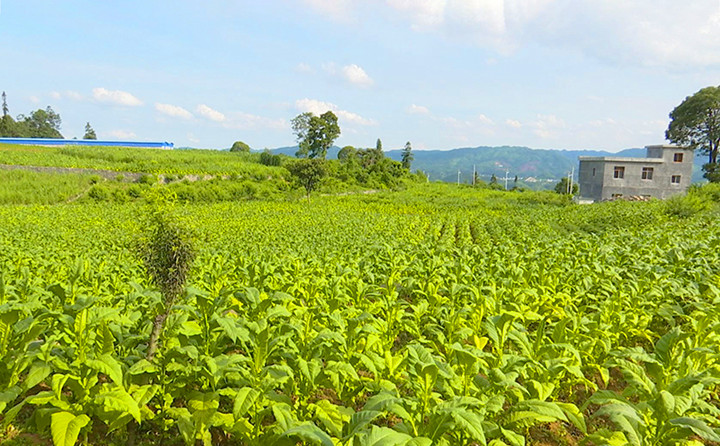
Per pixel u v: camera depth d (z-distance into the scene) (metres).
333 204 48.38
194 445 4.64
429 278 9.83
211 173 64.81
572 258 12.45
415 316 7.31
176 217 5.75
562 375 5.66
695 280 9.62
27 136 137.38
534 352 5.50
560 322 5.71
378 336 6.34
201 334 5.56
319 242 21.03
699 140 60.38
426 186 84.62
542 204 48.47
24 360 4.65
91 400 4.29
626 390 4.77
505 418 4.40
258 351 4.86
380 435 3.16
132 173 57.47
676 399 4.02
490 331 5.50
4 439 4.58
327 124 104.56
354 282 8.67
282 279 8.90
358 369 6.84
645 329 8.30
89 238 22.06
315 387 4.90
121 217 33.25
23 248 17.23
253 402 4.22
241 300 6.64
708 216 28.03
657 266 10.02
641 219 28.39
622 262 11.81
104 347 4.85
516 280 9.55
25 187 47.66
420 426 3.93
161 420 4.91
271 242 21.55
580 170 65.56
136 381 4.90
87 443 4.49
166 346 5.59
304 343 5.84
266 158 91.19
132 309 6.73
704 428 3.54
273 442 4.07
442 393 4.82
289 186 62.75
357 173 76.88
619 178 60.34
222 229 27.66
